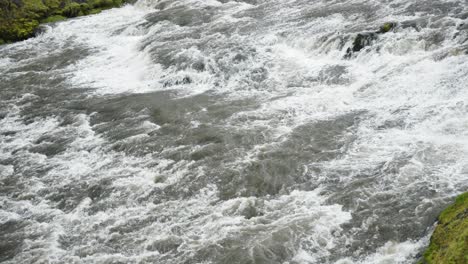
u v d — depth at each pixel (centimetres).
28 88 2191
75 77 2266
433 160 1168
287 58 1959
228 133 1478
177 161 1375
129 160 1430
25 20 3041
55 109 1912
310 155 1307
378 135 1334
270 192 1196
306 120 1496
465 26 1717
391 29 1844
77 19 3195
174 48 2252
